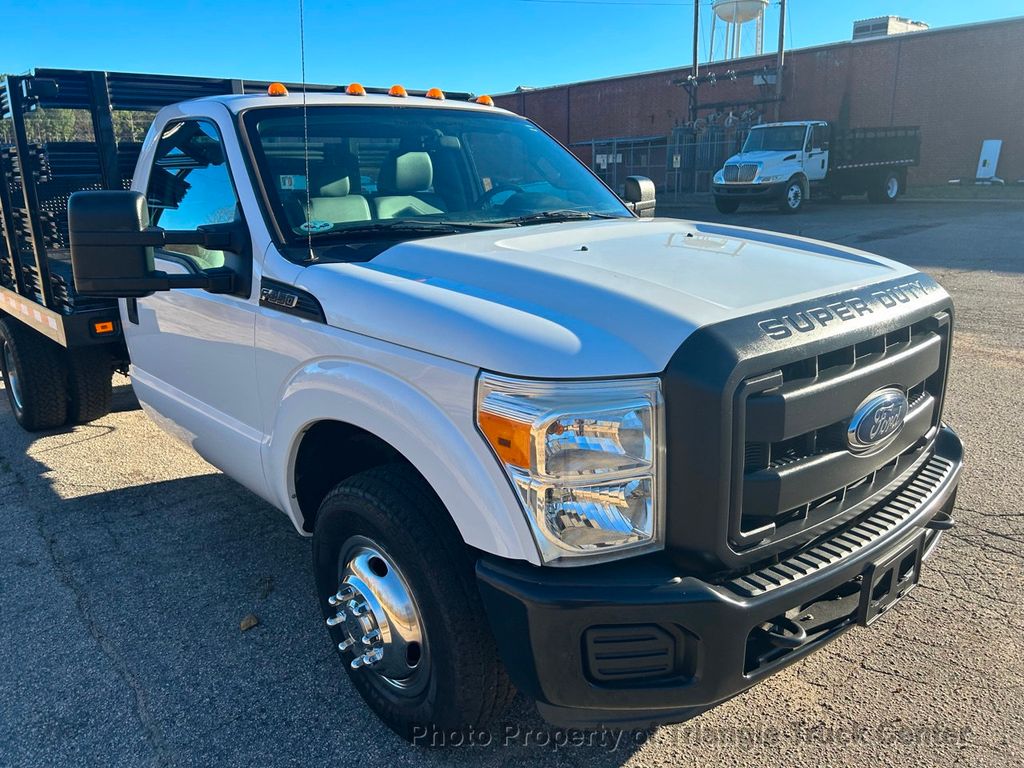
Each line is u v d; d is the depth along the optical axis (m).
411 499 2.49
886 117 31.22
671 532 2.19
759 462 2.21
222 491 4.98
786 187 23.16
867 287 2.61
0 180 5.40
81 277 2.75
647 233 3.20
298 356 2.86
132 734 2.88
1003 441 5.36
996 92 28.50
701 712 2.36
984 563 3.85
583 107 41.78
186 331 3.62
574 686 2.19
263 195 3.15
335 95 3.82
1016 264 12.26
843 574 2.34
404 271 2.75
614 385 2.10
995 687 3.01
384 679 2.81
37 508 4.76
